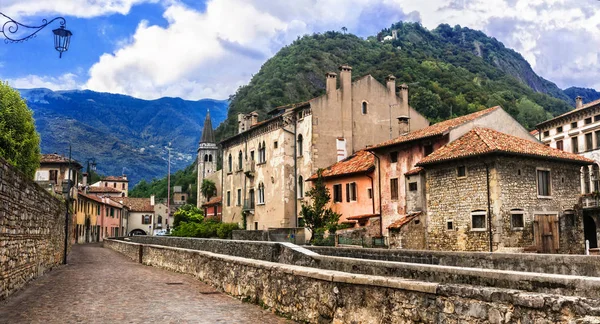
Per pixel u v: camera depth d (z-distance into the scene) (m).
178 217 68.50
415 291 7.60
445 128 32.47
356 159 42.53
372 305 8.48
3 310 12.23
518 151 27.62
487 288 6.55
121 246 44.75
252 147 54.31
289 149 47.62
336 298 9.46
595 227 38.53
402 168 34.91
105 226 84.94
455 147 30.00
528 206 28.27
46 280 19.41
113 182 133.88
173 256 25.08
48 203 22.62
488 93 120.69
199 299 14.50
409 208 33.44
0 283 13.21
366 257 18.03
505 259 13.25
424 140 33.03
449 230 29.73
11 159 27.25
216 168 138.12
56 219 26.47
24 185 16.23
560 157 29.59
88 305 13.23
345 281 9.13
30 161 28.95
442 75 124.94
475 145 28.73
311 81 130.25
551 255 12.29
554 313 5.66
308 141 45.44
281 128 47.97
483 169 27.94
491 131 31.27
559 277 6.33
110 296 15.13
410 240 31.03
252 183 53.56
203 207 72.06
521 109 110.19
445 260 14.95
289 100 123.12
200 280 19.77
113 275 22.44
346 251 19.06
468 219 28.58
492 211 27.17
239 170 56.69
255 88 134.62
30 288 16.62
